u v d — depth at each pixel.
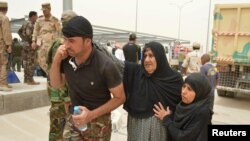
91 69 2.05
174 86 2.42
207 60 6.38
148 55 2.37
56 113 3.34
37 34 6.41
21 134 4.84
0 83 6.22
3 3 5.96
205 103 2.34
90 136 2.26
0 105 5.79
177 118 2.35
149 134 2.41
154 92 2.40
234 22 7.82
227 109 7.62
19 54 11.83
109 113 2.32
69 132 2.41
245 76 7.84
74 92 2.22
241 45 7.75
